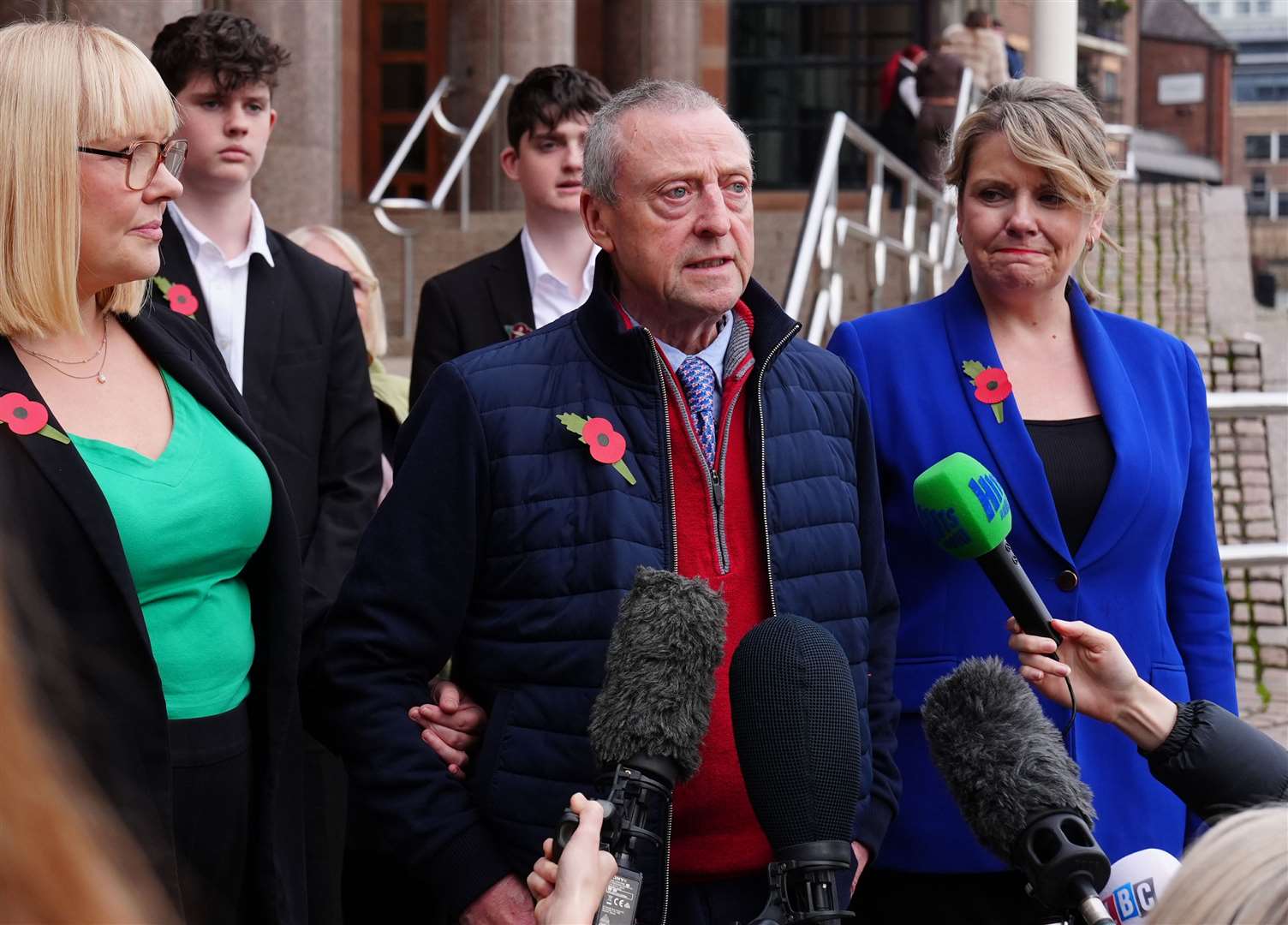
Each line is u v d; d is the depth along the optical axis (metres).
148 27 6.27
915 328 3.02
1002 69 11.09
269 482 2.53
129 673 2.18
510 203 10.95
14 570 0.72
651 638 1.89
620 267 2.49
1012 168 2.90
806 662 1.85
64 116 2.23
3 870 0.62
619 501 2.38
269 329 3.37
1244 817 1.10
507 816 2.35
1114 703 2.16
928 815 2.80
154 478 2.34
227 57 3.40
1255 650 6.32
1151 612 2.87
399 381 4.48
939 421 2.91
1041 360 2.99
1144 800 2.83
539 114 4.17
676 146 2.40
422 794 2.38
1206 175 30.97
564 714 2.34
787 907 1.75
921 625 2.87
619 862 1.67
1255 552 4.18
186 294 3.31
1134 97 28.20
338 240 4.60
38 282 2.22
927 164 10.51
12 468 2.16
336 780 3.49
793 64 16.55
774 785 1.79
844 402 2.66
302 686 2.65
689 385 2.48
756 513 2.45
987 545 2.20
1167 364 3.04
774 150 16.62
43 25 2.31
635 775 1.79
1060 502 2.87
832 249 6.47
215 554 2.41
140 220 2.33
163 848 2.05
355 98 13.57
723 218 2.39
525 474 2.41
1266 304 27.20
